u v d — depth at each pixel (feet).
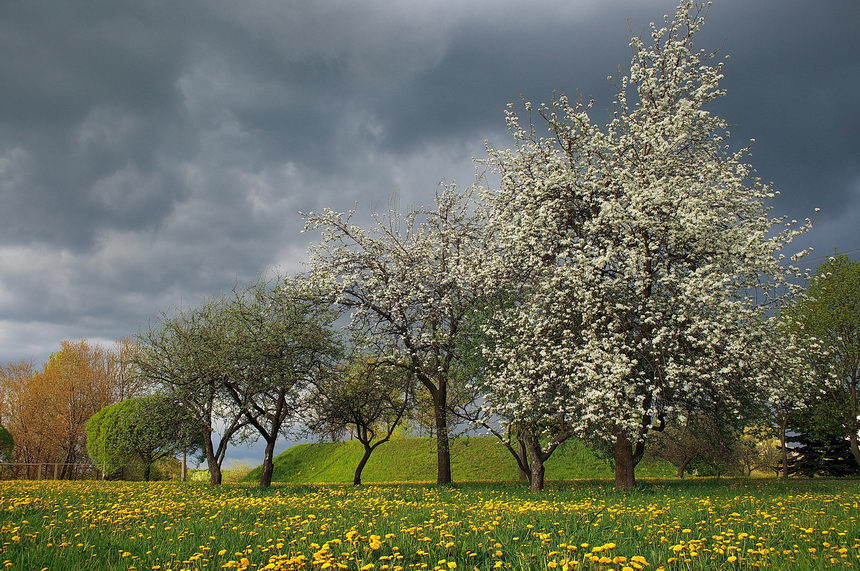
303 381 82.94
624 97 69.15
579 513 32.68
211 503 43.57
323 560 19.07
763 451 150.92
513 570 18.62
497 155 73.31
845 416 108.47
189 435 86.48
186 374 79.87
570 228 67.92
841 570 17.95
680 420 58.54
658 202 58.65
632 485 64.95
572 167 68.64
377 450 146.20
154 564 20.89
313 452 159.22
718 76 65.41
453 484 79.92
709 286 54.70
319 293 84.89
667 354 58.49
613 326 59.41
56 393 160.25
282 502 44.73
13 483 77.82
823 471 137.39
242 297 83.71
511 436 87.71
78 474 156.35
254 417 84.79
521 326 64.69
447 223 88.53
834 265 106.32
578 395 60.70
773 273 59.16
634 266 57.93
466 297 81.10
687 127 66.08
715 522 28.68
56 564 20.45
